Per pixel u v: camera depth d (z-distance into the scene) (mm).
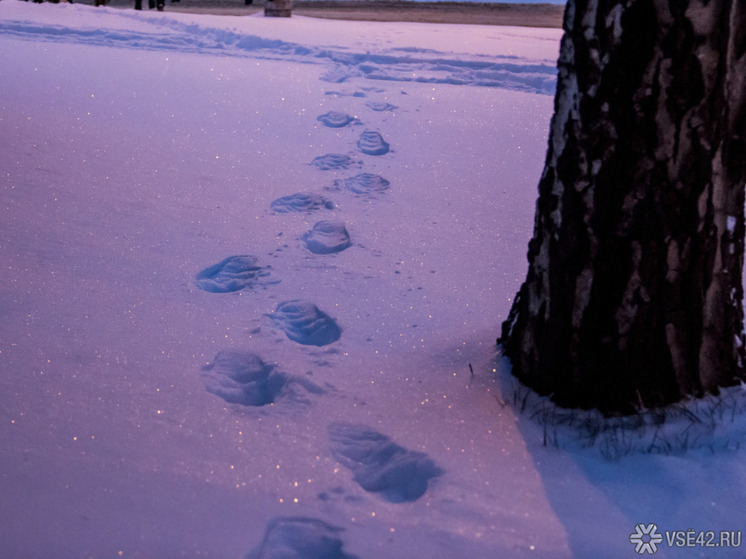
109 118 5719
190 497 2604
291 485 2662
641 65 2846
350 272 3955
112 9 11820
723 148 2967
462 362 3283
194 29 10289
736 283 3111
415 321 3564
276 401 3041
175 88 6711
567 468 2775
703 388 3074
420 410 3004
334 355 3301
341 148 5523
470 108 6562
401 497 2713
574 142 2941
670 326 3000
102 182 4695
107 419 2877
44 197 4430
